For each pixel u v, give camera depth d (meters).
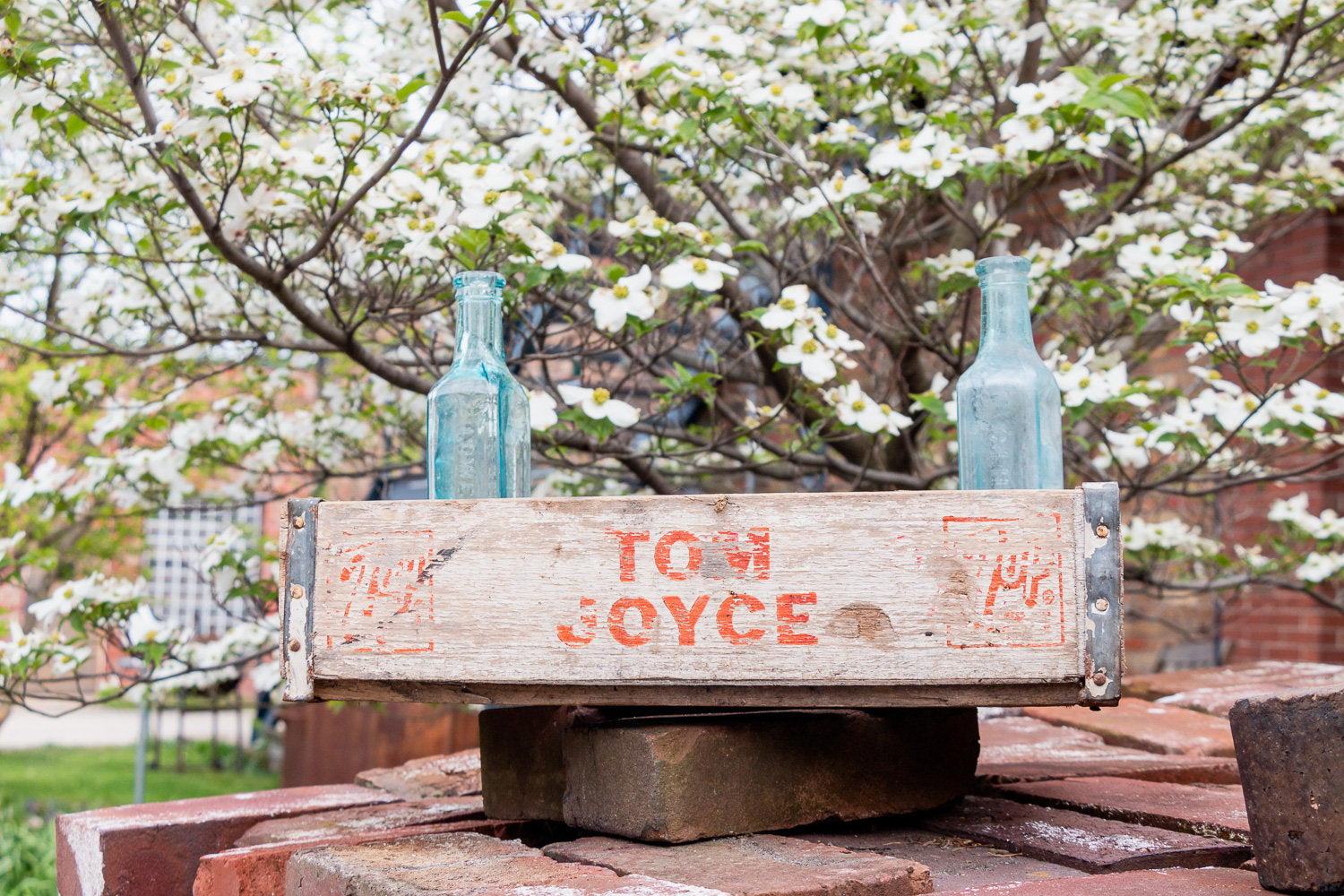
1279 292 1.90
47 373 2.44
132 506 2.72
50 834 3.68
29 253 2.07
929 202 2.54
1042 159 1.98
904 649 1.08
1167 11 2.27
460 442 1.27
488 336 1.32
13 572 2.40
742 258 2.89
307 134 1.90
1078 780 1.57
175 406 2.56
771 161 2.61
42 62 1.67
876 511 1.10
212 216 1.96
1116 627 1.06
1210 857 1.19
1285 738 0.97
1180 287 1.95
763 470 2.72
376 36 2.39
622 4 2.21
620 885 1.02
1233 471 2.73
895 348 2.72
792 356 1.86
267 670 2.75
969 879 1.14
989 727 2.12
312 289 2.47
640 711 1.39
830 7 1.87
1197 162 2.80
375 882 1.07
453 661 1.16
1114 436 2.17
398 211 2.00
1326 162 2.69
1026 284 1.27
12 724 11.12
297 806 1.69
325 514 1.20
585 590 1.14
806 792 1.28
